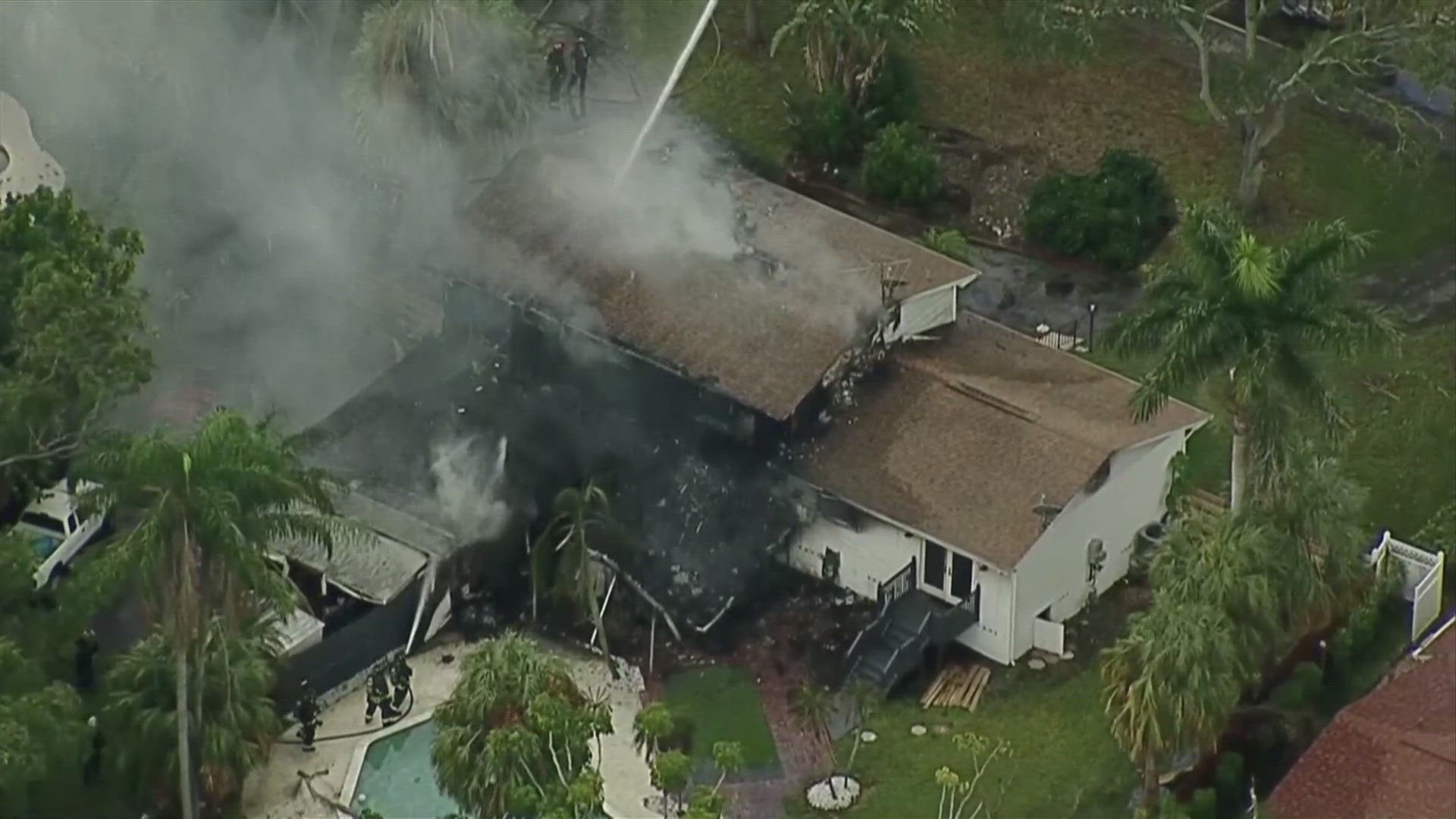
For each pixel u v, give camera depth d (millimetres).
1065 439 96188
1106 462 95625
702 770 90125
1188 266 87500
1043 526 93562
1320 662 93812
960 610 95125
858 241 104188
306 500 83125
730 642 95938
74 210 94750
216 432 80562
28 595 86625
